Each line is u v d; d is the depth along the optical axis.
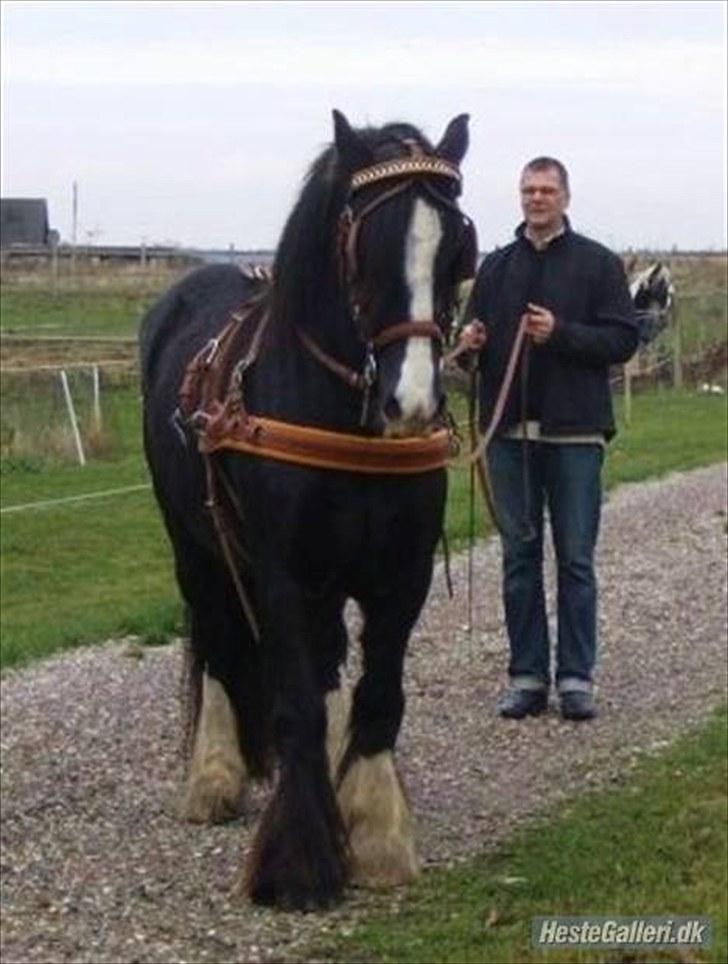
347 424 6.52
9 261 79.69
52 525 17.91
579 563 9.16
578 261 8.89
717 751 8.45
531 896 6.55
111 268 73.12
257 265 8.34
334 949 6.18
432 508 6.71
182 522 7.73
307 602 6.73
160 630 12.38
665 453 22.98
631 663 10.66
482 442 7.88
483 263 9.01
